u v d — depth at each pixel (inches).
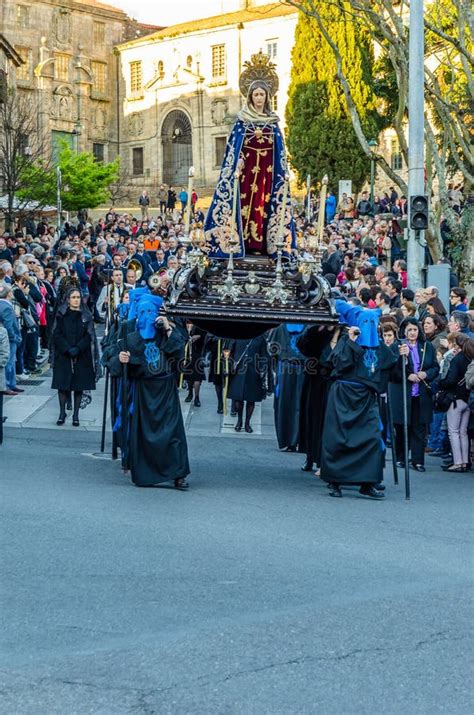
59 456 606.9
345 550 408.5
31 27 3208.7
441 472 613.3
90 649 296.7
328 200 1814.7
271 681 276.5
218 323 551.2
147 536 420.2
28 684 272.8
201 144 3282.5
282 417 656.4
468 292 1043.9
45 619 319.9
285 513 474.0
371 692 271.3
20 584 352.5
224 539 419.8
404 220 844.0
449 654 297.4
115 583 356.2
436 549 415.2
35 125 2375.7
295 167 2393.0
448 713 260.7
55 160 2699.3
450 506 503.8
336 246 1243.2
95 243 1466.5
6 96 1934.1
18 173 1807.3
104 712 257.3
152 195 3363.7
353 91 2250.2
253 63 577.6
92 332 717.9
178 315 523.5
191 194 564.7
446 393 612.4
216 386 781.9
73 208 2620.6
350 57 2246.6
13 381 830.5
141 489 516.1
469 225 1042.1
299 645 302.0
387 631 315.0
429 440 683.4
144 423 518.0
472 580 371.2
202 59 3272.6
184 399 842.2
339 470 516.1
